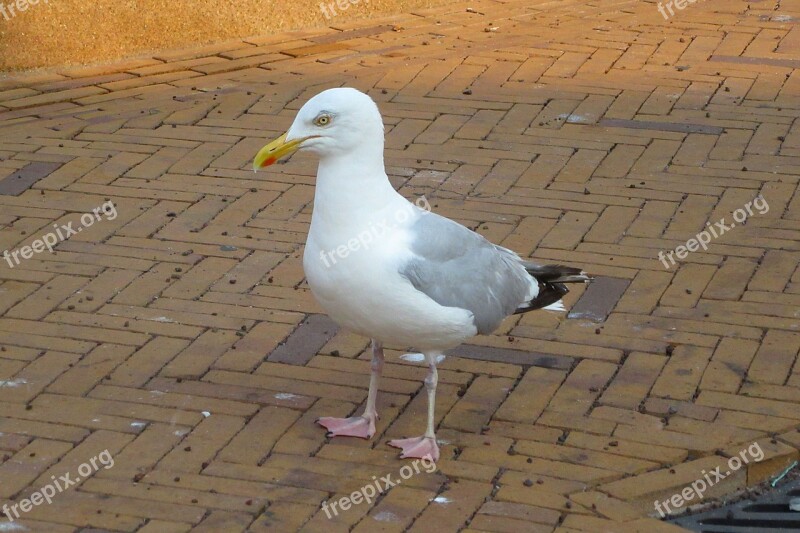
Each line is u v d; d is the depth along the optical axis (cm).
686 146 872
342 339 630
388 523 478
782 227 750
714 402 566
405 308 506
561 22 1172
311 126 502
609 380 589
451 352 617
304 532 472
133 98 973
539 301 559
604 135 893
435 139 888
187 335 629
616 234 743
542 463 520
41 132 898
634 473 513
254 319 648
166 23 1086
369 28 1166
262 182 822
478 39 1120
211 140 888
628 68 1036
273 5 1142
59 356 605
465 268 520
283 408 565
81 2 1034
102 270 698
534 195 798
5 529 470
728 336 626
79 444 532
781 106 946
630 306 660
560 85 994
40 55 1028
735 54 1072
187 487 501
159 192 803
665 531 473
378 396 577
